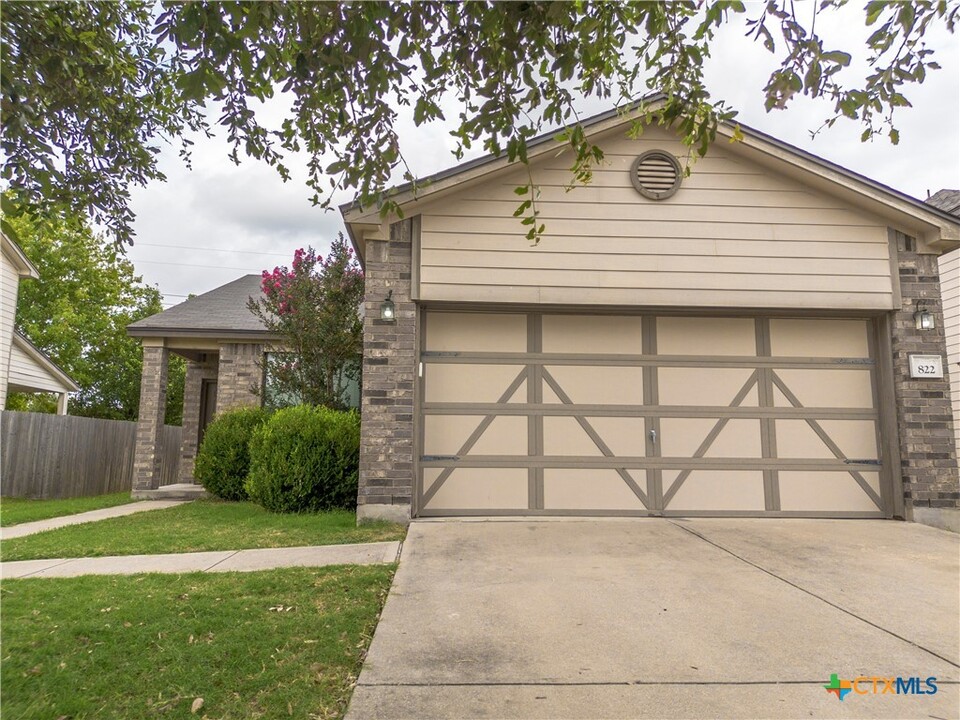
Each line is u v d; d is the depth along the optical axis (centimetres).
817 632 376
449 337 727
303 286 984
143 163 445
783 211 731
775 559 530
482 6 305
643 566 505
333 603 414
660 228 722
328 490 806
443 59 327
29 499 1210
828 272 725
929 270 736
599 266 713
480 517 698
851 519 714
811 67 324
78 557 565
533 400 725
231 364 1120
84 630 364
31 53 371
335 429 819
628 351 739
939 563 523
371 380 685
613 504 713
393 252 703
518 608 410
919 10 302
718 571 493
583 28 305
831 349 752
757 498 722
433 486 704
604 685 309
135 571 506
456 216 711
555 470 715
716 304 714
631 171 726
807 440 735
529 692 302
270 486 796
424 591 442
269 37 318
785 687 310
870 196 711
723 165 734
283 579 464
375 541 591
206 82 289
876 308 725
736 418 735
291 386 986
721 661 337
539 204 717
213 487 1006
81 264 2547
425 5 304
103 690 300
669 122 354
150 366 1117
